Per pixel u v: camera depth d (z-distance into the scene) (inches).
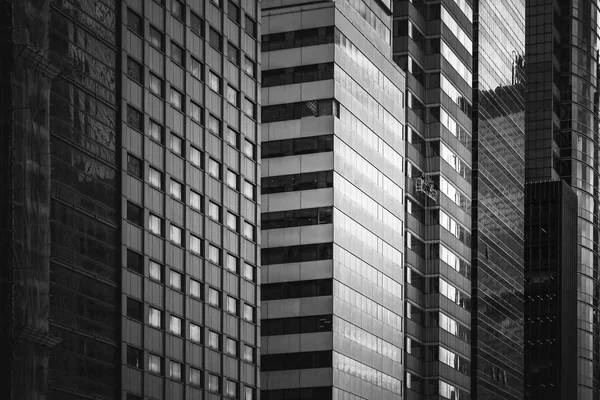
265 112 6904.5
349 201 6870.1
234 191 5964.6
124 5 5255.9
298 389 6594.5
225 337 5767.7
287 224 6761.8
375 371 7042.3
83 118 4970.5
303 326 6643.7
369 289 7027.6
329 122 6766.7
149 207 5305.1
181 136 5570.9
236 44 6087.6
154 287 5295.3
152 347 5246.1
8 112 4690.0
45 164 4714.6
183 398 5418.3
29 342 4589.1
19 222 4633.4
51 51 4820.4
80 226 4904.0
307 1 6924.2
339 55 6875.0
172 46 5565.9
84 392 4837.6
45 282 4677.7
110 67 5157.5
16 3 4722.0
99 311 4968.0
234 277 5900.6
